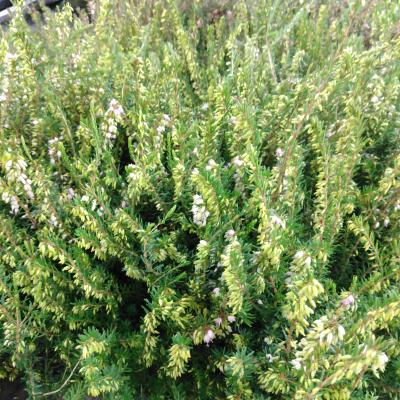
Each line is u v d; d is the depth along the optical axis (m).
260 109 2.81
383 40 2.79
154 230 2.05
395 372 1.90
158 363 2.33
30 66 2.60
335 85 2.35
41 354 2.55
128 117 2.55
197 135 2.40
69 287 2.24
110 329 2.28
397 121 2.68
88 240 2.00
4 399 2.55
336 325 1.44
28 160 2.47
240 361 1.73
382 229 2.38
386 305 1.49
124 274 2.52
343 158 2.17
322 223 2.05
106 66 2.63
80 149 2.78
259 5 3.73
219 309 2.02
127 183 2.49
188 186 2.22
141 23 4.02
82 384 2.15
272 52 3.24
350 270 2.42
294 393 1.73
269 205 1.92
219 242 2.00
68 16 3.23
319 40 3.45
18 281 2.08
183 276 2.19
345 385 1.56
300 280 1.48
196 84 3.30
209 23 4.65
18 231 2.31
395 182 2.15
